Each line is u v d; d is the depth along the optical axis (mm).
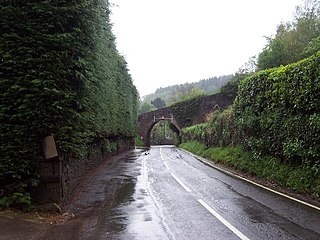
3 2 8109
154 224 7027
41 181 8203
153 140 96125
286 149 11875
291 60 26703
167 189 11406
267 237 6035
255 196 9945
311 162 10625
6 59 8086
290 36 29250
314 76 10688
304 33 28469
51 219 7527
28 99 7949
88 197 10109
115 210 8383
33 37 8188
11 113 8117
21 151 7973
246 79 17781
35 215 7641
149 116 67438
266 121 14438
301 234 6180
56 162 8289
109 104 20984
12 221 7043
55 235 6312
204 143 32906
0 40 8078
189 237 6113
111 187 11977
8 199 7793
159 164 20906
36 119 8047
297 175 10992
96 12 10109
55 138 8227
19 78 8008
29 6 8234
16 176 7922
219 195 10211
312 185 9961
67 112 8414
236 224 6934
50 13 8180
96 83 13484
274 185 11875
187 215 7773
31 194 8227
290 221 7098
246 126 16844
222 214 7816
